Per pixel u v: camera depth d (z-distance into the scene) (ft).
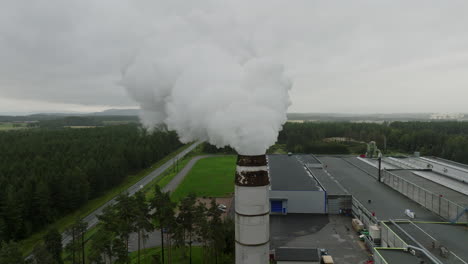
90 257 128.36
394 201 215.31
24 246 194.90
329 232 192.75
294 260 144.36
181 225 148.36
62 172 279.90
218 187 310.24
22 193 212.64
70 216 245.45
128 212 155.02
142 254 168.35
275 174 281.54
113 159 341.41
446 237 138.31
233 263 152.35
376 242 166.40
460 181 235.40
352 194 232.12
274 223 208.54
